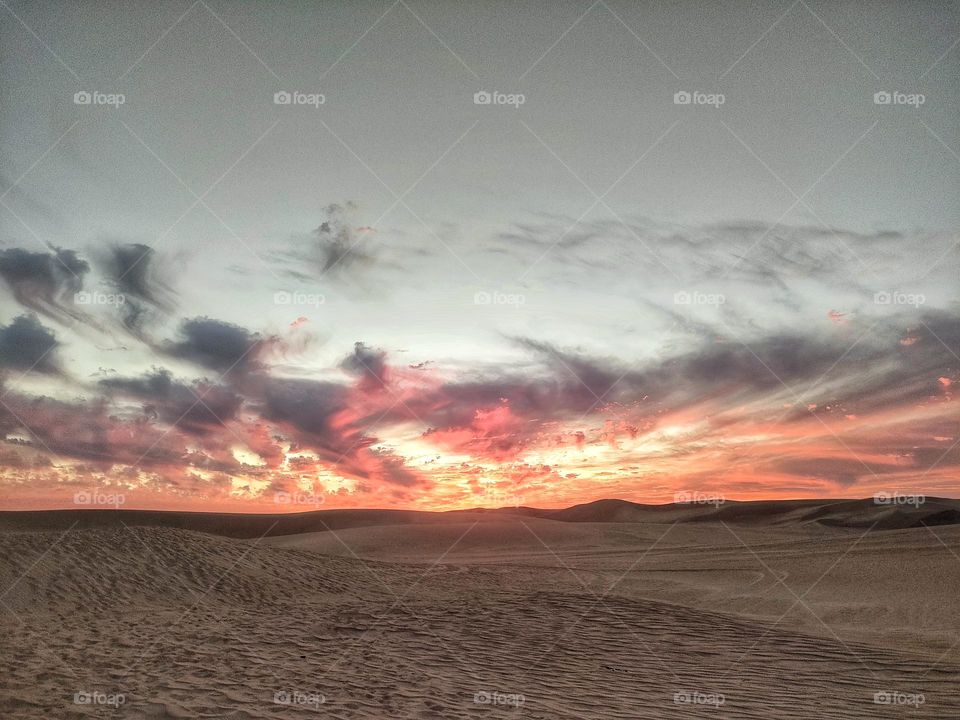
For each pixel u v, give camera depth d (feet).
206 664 26.13
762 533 131.03
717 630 37.29
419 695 23.61
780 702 24.71
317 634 34.09
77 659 26.00
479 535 129.29
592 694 25.21
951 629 39.06
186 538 59.16
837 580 60.70
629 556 93.50
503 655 31.07
